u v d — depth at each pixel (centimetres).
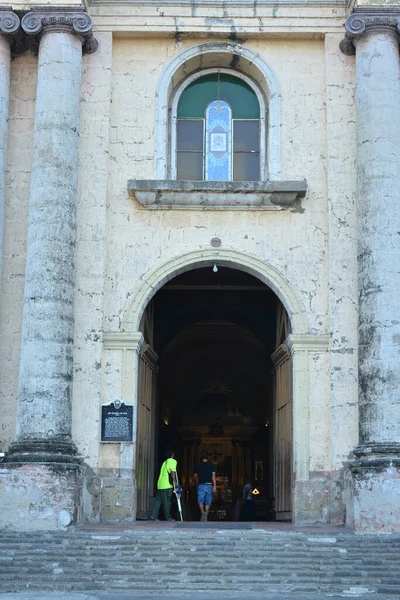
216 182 1953
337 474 1852
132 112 2033
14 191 1980
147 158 2014
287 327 2153
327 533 1625
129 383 1909
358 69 1955
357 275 1886
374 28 1942
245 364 3309
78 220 1961
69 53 1952
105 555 1509
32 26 1948
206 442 3581
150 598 1327
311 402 1905
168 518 2097
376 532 1684
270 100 2038
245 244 1973
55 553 1515
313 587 1398
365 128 1908
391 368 1783
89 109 2011
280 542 1560
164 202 1973
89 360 1905
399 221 1858
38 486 1711
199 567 1463
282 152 2016
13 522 1700
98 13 2038
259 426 3428
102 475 1869
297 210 1986
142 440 2088
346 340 1906
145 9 2036
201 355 3259
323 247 1970
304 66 2052
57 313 1823
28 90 2022
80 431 1877
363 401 1798
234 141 2081
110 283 1955
